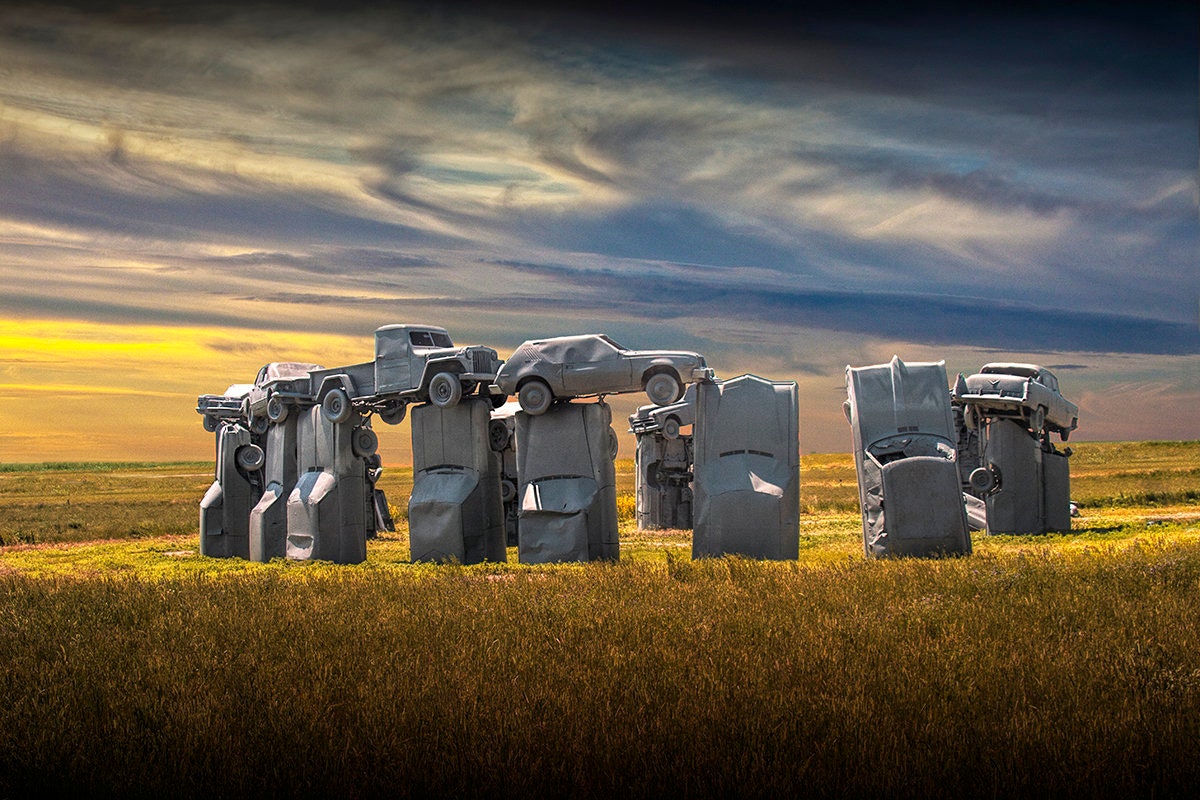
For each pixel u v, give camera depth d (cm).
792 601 1507
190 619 1469
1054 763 774
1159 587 1518
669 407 3988
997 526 3231
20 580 1959
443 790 750
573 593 1673
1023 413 3222
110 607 1575
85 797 763
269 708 941
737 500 2475
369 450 2947
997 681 997
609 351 2609
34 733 888
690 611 1441
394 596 1692
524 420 2677
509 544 3738
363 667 1106
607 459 2673
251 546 3155
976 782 743
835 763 783
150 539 3991
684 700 944
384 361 2864
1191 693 948
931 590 1584
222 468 3347
